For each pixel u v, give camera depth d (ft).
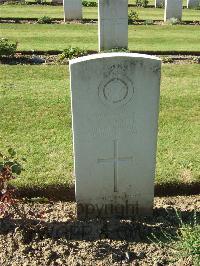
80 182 7.39
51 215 7.70
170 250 6.78
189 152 9.82
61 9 32.91
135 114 6.94
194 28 25.81
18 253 6.75
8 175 6.88
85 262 6.60
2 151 9.78
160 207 8.00
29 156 9.57
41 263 6.60
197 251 6.24
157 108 6.93
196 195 8.55
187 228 6.75
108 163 7.29
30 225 7.18
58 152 9.77
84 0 38.86
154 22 28.02
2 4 35.19
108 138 7.09
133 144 7.18
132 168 7.38
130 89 6.76
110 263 6.60
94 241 6.98
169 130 10.96
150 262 6.61
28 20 27.94
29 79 14.87
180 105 12.64
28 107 12.33
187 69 16.40
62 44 20.40
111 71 6.61
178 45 20.63
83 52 17.75
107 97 6.77
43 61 17.46
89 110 6.83
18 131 10.85
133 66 6.61
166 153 9.75
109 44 18.80
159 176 8.77
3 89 13.76
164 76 15.44
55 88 13.96
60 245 6.88
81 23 26.78
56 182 8.53
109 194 7.55
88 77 6.60
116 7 18.17
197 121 11.60
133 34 23.47
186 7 35.86
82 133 6.99
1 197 6.88
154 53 19.21
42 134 10.68
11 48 17.22
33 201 7.86
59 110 12.16
